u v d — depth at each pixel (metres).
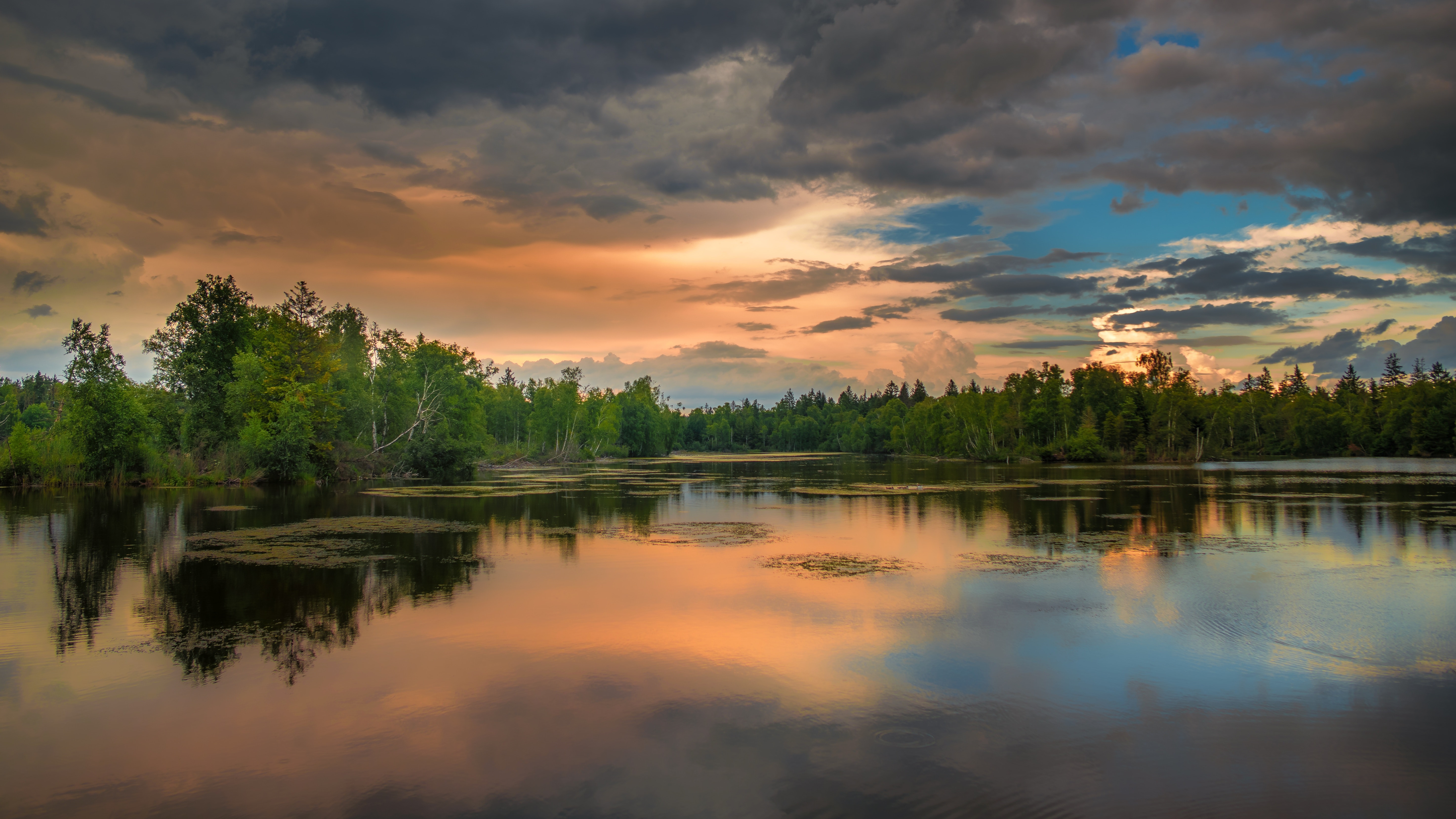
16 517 40.75
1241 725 13.00
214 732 12.68
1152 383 145.38
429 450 76.38
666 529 37.47
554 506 48.88
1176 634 18.22
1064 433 131.62
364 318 84.62
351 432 78.12
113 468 60.81
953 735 12.53
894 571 26.02
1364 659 16.38
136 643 17.47
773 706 13.72
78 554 29.06
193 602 21.33
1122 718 13.25
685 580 24.41
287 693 14.38
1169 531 36.03
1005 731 12.68
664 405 184.75
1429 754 11.93
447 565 27.02
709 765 11.46
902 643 17.47
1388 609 20.53
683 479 79.06
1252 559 28.09
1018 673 15.47
